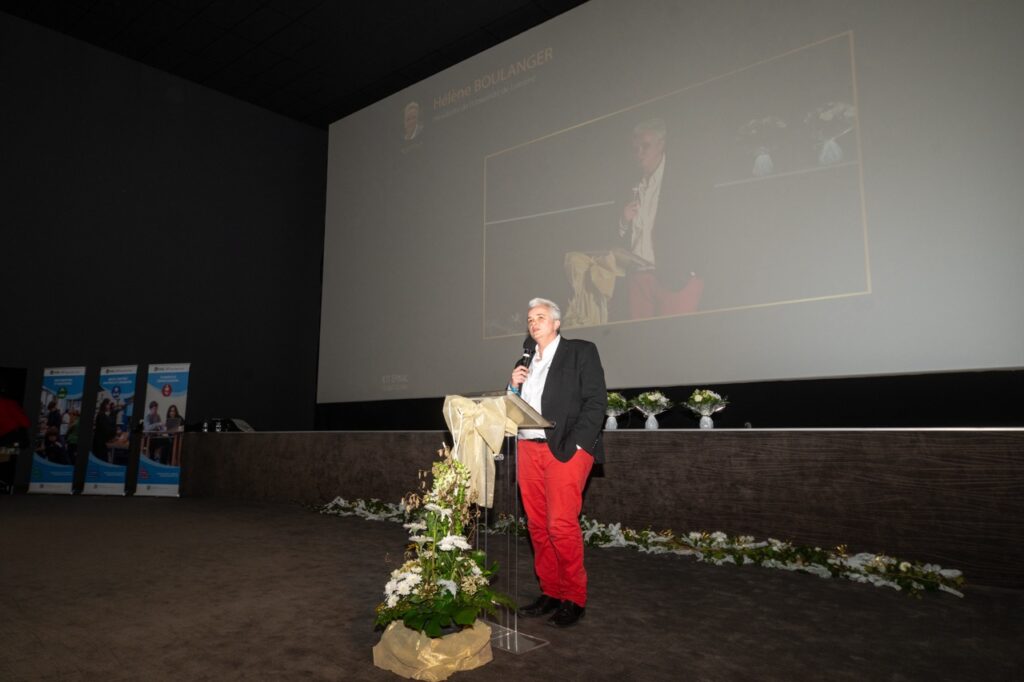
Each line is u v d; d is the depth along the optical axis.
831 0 4.76
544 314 2.74
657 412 5.04
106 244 8.52
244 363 9.59
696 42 5.46
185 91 9.31
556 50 6.46
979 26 4.16
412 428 7.77
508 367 6.42
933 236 4.18
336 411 8.44
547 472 2.57
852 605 2.81
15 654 2.23
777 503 3.81
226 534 4.67
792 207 4.76
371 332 7.81
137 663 2.15
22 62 8.08
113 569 3.54
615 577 3.31
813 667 2.10
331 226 8.54
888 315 4.29
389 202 7.89
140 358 8.67
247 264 9.74
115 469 7.70
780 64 4.96
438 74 7.56
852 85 4.60
